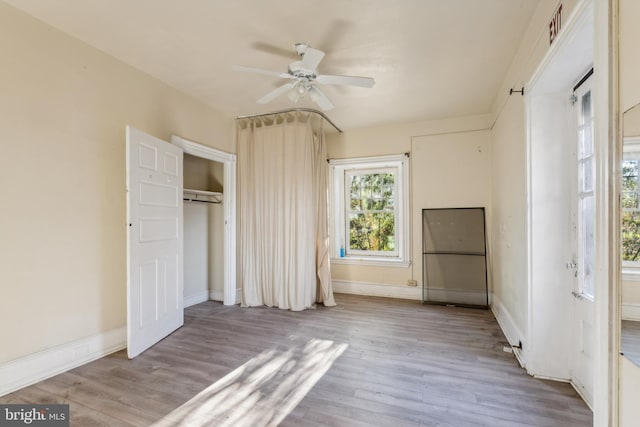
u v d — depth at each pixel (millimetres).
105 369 2391
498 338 3006
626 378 1110
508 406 1901
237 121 4410
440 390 2086
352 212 5102
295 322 3500
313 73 2434
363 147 4805
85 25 2326
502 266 3352
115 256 2750
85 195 2533
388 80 3170
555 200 2162
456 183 4320
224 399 1996
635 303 1092
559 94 2145
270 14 2180
